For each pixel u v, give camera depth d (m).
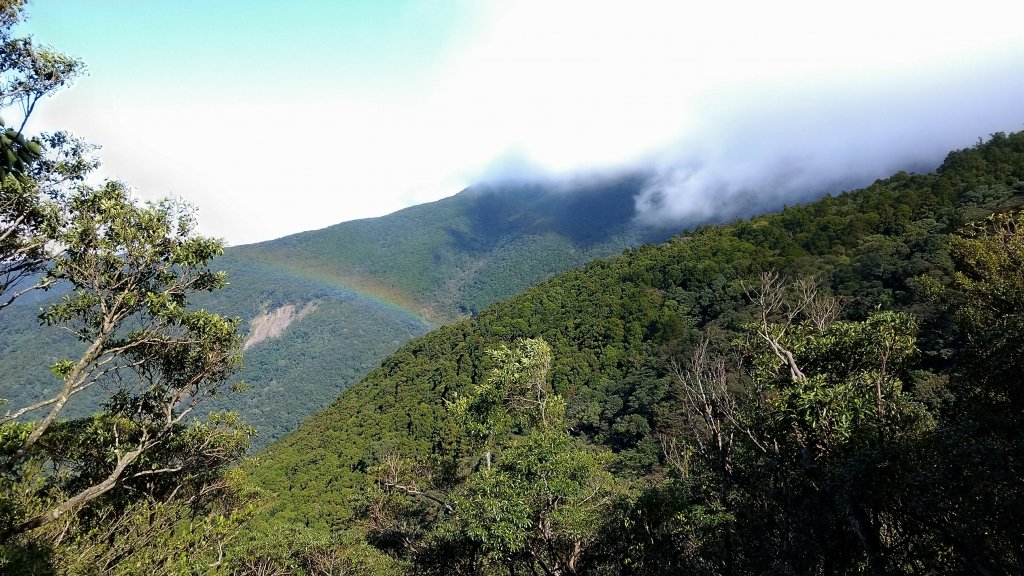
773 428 8.91
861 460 7.25
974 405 7.20
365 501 20.03
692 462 13.56
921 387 14.21
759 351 10.66
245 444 14.49
